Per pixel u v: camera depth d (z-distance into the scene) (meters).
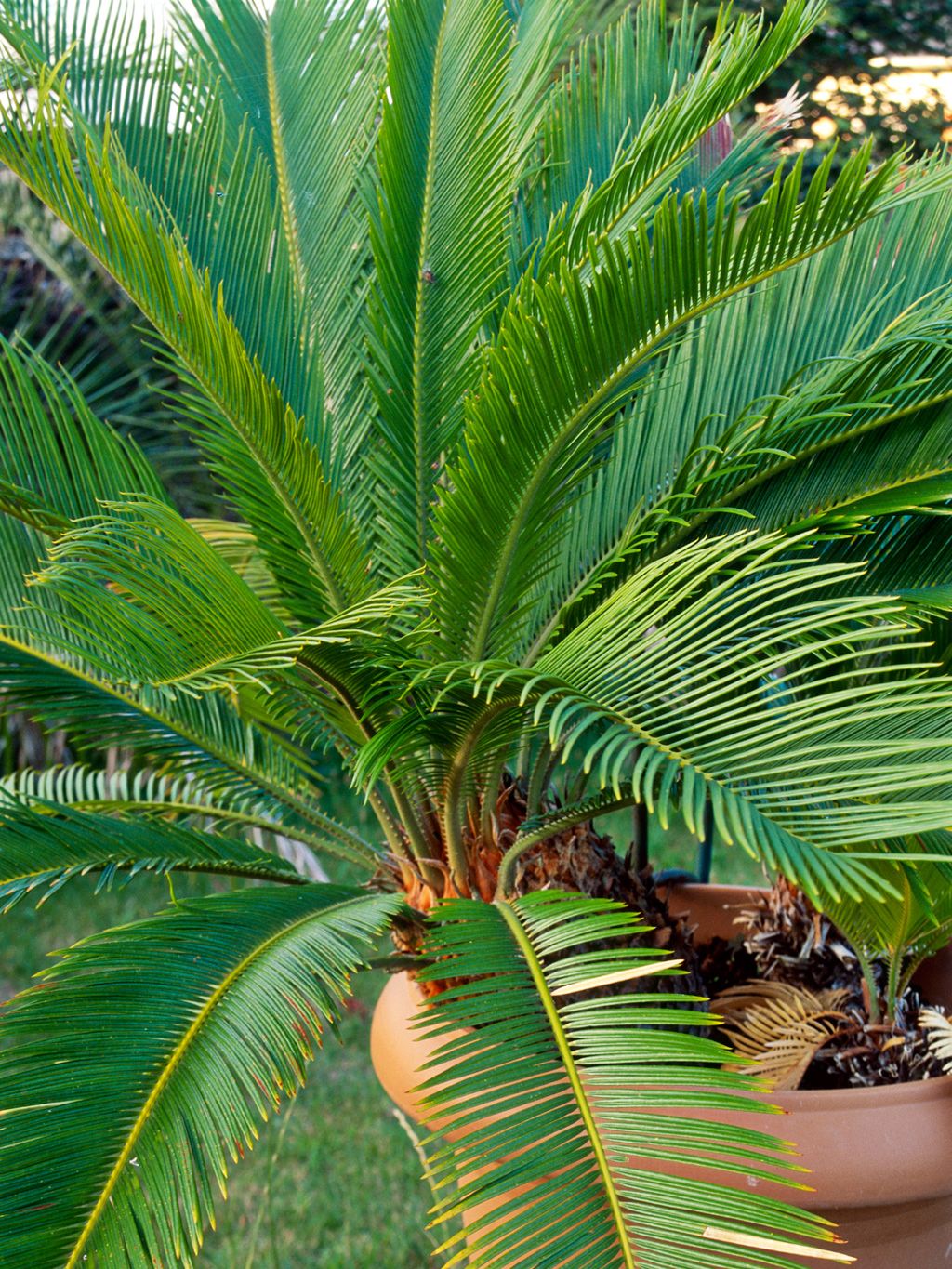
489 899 1.77
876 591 1.74
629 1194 1.35
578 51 2.12
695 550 1.45
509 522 1.65
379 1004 1.83
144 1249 1.36
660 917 1.87
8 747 3.49
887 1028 1.75
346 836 1.94
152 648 1.48
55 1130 1.38
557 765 1.88
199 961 1.52
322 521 1.73
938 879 1.64
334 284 2.01
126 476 1.87
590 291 1.53
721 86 1.60
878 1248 1.61
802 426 1.71
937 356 1.66
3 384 1.81
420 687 1.61
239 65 2.06
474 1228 1.35
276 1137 2.72
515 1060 1.42
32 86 1.77
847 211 1.48
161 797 2.05
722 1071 1.40
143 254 1.54
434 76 1.84
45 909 4.00
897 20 3.46
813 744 1.45
